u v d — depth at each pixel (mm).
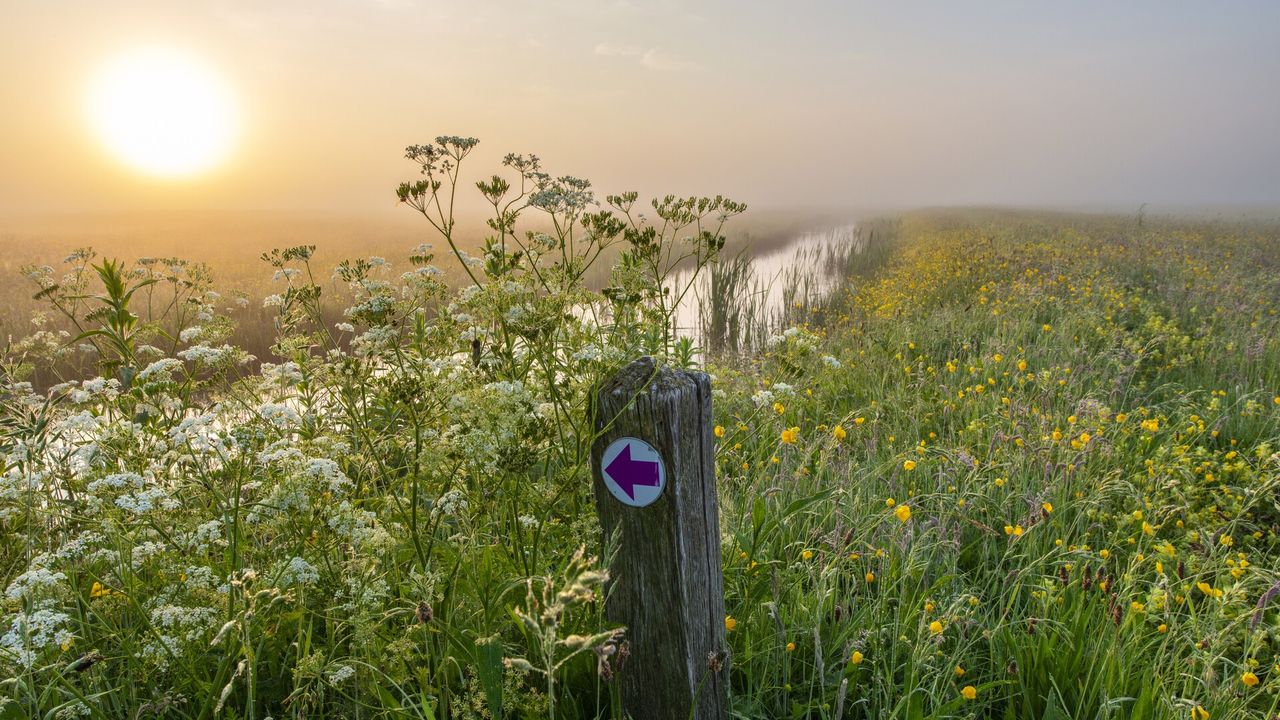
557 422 2641
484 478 2580
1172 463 4164
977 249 17609
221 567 2625
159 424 3393
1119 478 4043
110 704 2336
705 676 2266
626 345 3137
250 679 1927
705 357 8445
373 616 2279
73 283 4941
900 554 3322
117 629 2496
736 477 4234
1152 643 2826
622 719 2275
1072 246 17859
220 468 3037
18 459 2900
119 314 3473
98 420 3117
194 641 2287
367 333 3182
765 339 9750
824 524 3617
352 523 2418
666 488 2088
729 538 3070
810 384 6180
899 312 10242
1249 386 6152
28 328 9125
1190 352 7289
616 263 3625
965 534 3787
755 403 5129
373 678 2201
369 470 3203
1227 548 3463
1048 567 3410
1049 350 7191
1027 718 2600
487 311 3053
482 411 2439
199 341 4059
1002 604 3193
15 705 1916
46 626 1995
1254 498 3709
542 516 2674
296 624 2572
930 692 2520
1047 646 2656
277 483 2508
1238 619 2598
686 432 2082
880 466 4270
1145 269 13367
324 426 3715
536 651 2377
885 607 2959
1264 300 9672
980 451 4801
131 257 20562
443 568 2688
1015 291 10422
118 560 2547
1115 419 5066
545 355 3033
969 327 8383
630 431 2082
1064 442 4367
